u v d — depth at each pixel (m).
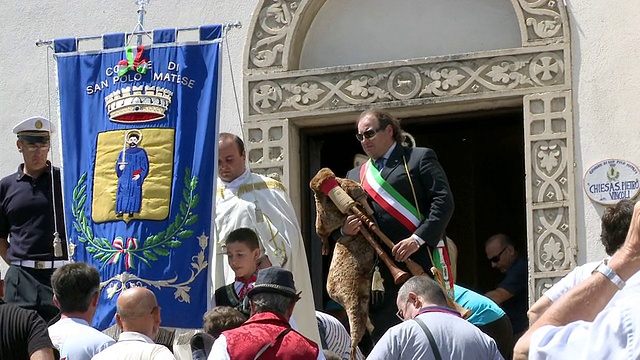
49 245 13.38
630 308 6.57
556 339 6.71
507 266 14.15
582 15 13.87
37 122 13.54
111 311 12.26
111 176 12.51
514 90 13.99
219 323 10.84
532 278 13.70
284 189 13.25
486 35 14.33
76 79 12.82
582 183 13.64
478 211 17.30
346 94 14.50
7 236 13.64
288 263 12.90
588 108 13.73
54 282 10.71
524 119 13.93
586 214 13.61
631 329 6.52
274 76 14.70
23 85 15.47
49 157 15.20
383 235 12.00
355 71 14.50
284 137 14.62
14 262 13.38
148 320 10.32
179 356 12.72
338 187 12.11
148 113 12.56
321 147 15.10
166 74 12.62
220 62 12.57
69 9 15.45
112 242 12.38
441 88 14.23
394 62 14.40
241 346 9.35
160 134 12.49
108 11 15.32
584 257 13.55
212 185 12.34
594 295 6.80
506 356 12.67
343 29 14.77
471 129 15.26
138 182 12.41
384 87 14.41
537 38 13.99
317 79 14.60
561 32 13.91
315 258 14.85
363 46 14.70
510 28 14.25
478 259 17.22
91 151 12.63
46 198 13.48
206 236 12.26
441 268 12.03
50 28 15.48
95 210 12.49
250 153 14.70
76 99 12.79
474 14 14.40
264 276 9.73
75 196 12.59
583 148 13.70
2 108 15.48
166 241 12.28
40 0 15.57
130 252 12.31
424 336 9.53
